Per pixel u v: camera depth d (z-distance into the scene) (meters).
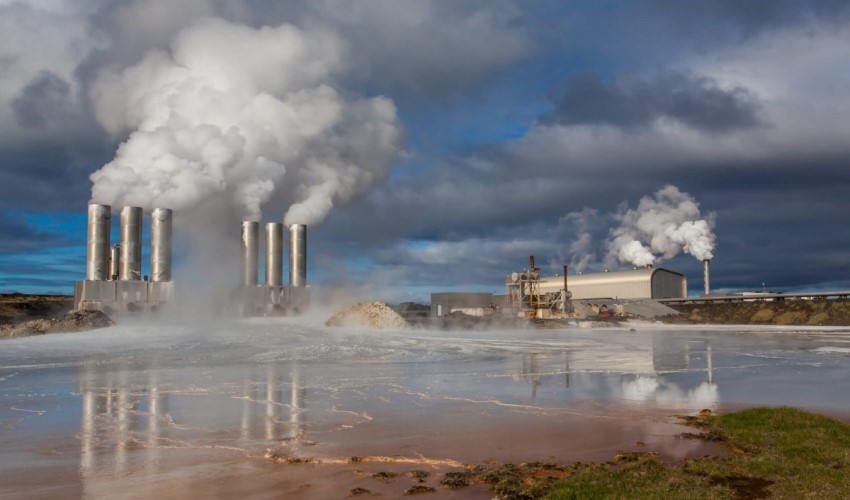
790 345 55.16
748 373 33.50
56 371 33.25
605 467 13.98
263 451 15.98
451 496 12.16
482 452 15.88
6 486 12.91
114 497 12.16
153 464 14.67
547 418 20.45
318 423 19.59
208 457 15.34
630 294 142.12
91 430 18.58
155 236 77.06
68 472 13.98
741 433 17.27
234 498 12.09
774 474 13.11
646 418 20.44
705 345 54.78
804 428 17.42
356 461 14.97
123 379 30.08
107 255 75.44
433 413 21.36
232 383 28.70
